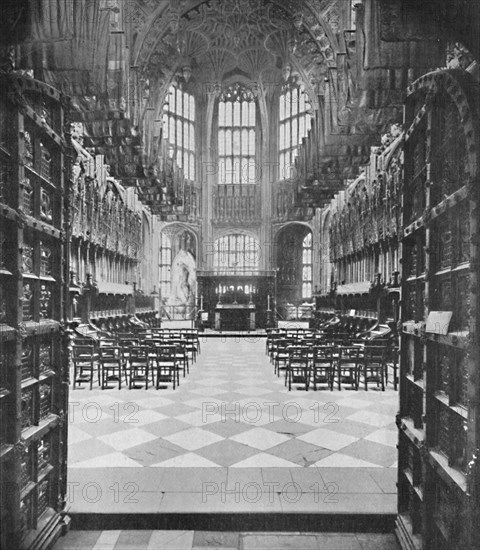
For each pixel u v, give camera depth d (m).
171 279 39.84
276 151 41.47
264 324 32.19
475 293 2.90
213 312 32.53
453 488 3.11
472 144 2.96
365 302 19.67
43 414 4.33
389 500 4.80
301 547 4.20
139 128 13.15
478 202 2.92
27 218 3.80
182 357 12.02
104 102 10.06
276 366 13.06
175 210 25.72
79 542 4.23
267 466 5.75
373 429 7.39
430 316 3.71
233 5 27.22
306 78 26.36
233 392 10.35
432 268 3.89
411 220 4.70
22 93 3.84
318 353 11.52
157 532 4.43
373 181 17.95
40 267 4.17
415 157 4.64
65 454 4.61
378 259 17.84
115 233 21.55
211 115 41.69
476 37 3.27
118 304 21.42
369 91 7.27
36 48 5.54
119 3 11.09
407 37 4.71
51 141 4.48
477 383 2.86
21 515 3.75
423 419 3.85
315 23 20.97
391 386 11.30
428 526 3.67
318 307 29.00
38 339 4.12
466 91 2.99
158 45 20.98
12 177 3.63
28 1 3.83
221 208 41.31
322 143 14.19
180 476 5.41
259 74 40.75
